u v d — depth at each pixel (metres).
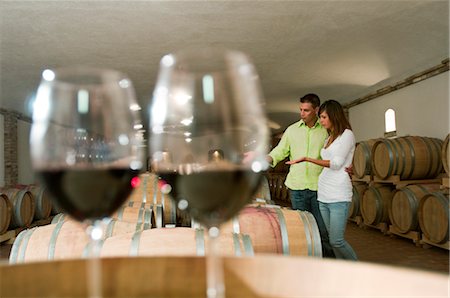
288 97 12.52
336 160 3.68
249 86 0.71
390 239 7.30
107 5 5.45
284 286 0.78
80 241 2.18
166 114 0.71
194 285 0.80
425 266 5.49
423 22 6.36
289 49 7.64
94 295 0.74
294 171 4.39
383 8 5.84
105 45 7.12
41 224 8.61
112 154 0.67
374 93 10.43
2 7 5.40
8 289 0.76
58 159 0.64
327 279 0.78
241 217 2.64
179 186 0.68
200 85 0.71
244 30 6.57
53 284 0.78
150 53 7.64
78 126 0.66
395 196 7.11
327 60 8.41
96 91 0.68
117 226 2.61
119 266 0.84
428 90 8.31
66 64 8.16
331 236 3.82
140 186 4.67
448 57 7.64
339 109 3.80
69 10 5.57
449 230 5.86
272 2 5.54
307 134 4.31
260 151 0.70
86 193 0.65
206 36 6.79
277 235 2.60
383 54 7.96
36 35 6.50
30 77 9.11
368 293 0.73
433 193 6.18
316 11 5.89
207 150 0.68
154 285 0.80
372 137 10.76
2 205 7.07
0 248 7.07
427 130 8.37
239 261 0.85
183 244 1.94
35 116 0.65
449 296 0.68
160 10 5.68
